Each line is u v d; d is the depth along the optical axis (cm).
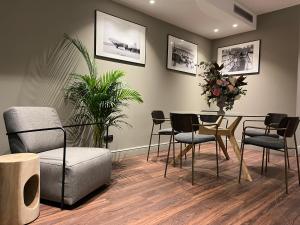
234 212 196
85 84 304
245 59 487
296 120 252
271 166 346
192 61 500
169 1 360
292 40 421
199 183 267
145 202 214
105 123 306
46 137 237
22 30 270
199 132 315
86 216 186
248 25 447
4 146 260
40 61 286
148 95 418
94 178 224
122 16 373
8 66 261
